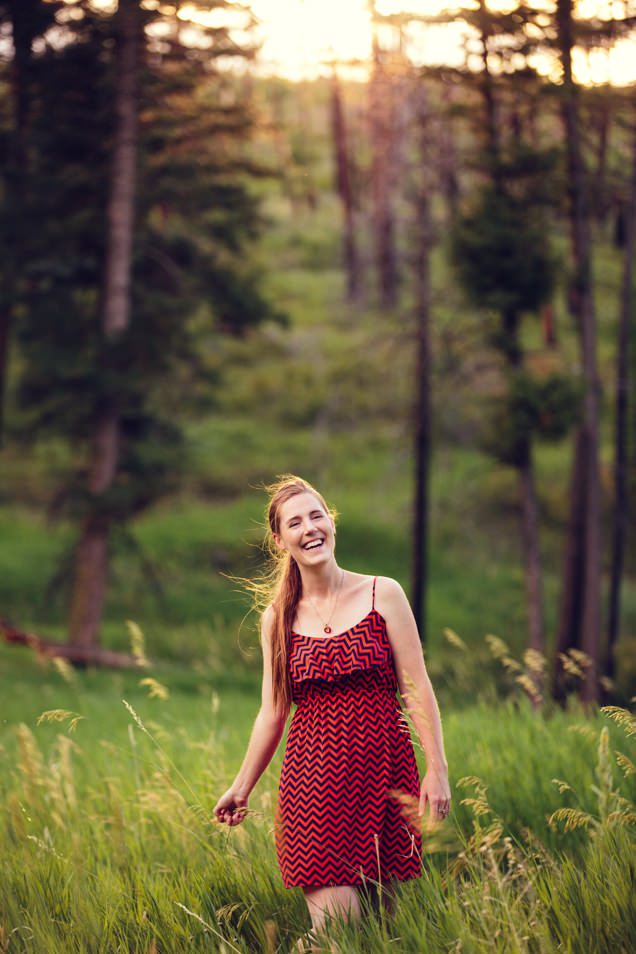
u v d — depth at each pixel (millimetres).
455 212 14930
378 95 16297
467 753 5094
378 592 3303
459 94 15148
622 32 12773
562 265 14211
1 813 4703
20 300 17578
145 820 4570
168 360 19094
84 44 15992
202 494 29250
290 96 34281
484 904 2834
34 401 18234
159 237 19047
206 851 4020
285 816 3193
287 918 3338
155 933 3213
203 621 21984
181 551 25938
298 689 3262
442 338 15688
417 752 4902
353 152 28812
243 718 10008
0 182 18078
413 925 2938
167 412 19422
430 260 16125
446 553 26594
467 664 9680
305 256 45688
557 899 3004
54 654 15445
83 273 18562
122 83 16547
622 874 3105
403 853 3172
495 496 26766
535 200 14344
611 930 2850
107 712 10742
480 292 14336
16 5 15766
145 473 17875
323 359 35031
